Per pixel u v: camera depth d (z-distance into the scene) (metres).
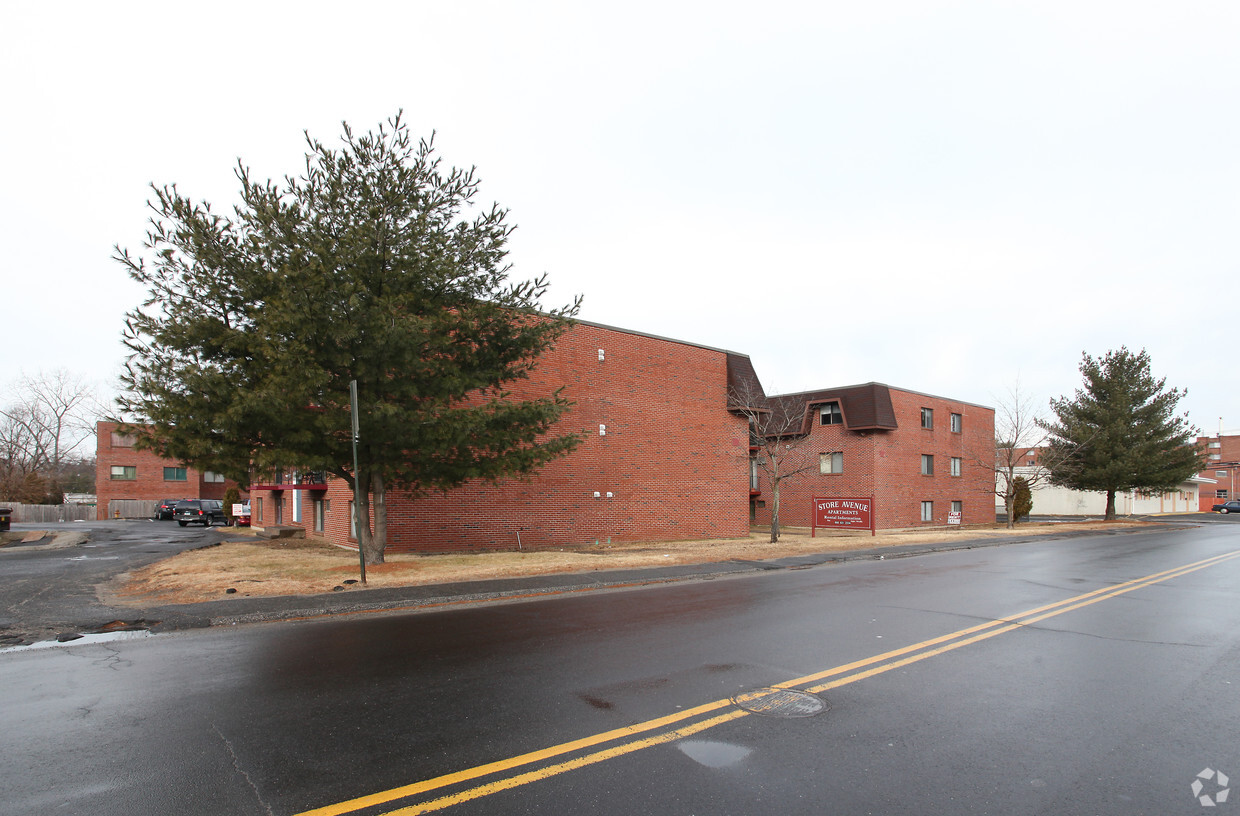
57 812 3.84
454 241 14.24
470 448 14.38
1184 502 65.81
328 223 13.12
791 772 4.40
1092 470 38.72
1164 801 4.04
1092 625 9.16
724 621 9.37
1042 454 41.53
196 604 10.21
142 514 53.22
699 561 16.53
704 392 26.67
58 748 4.77
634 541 23.53
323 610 10.04
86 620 9.06
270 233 12.50
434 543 19.58
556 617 9.72
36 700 5.82
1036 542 25.42
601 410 23.28
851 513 25.77
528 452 15.00
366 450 13.88
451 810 3.87
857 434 34.19
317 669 6.86
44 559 17.41
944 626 9.05
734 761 4.57
